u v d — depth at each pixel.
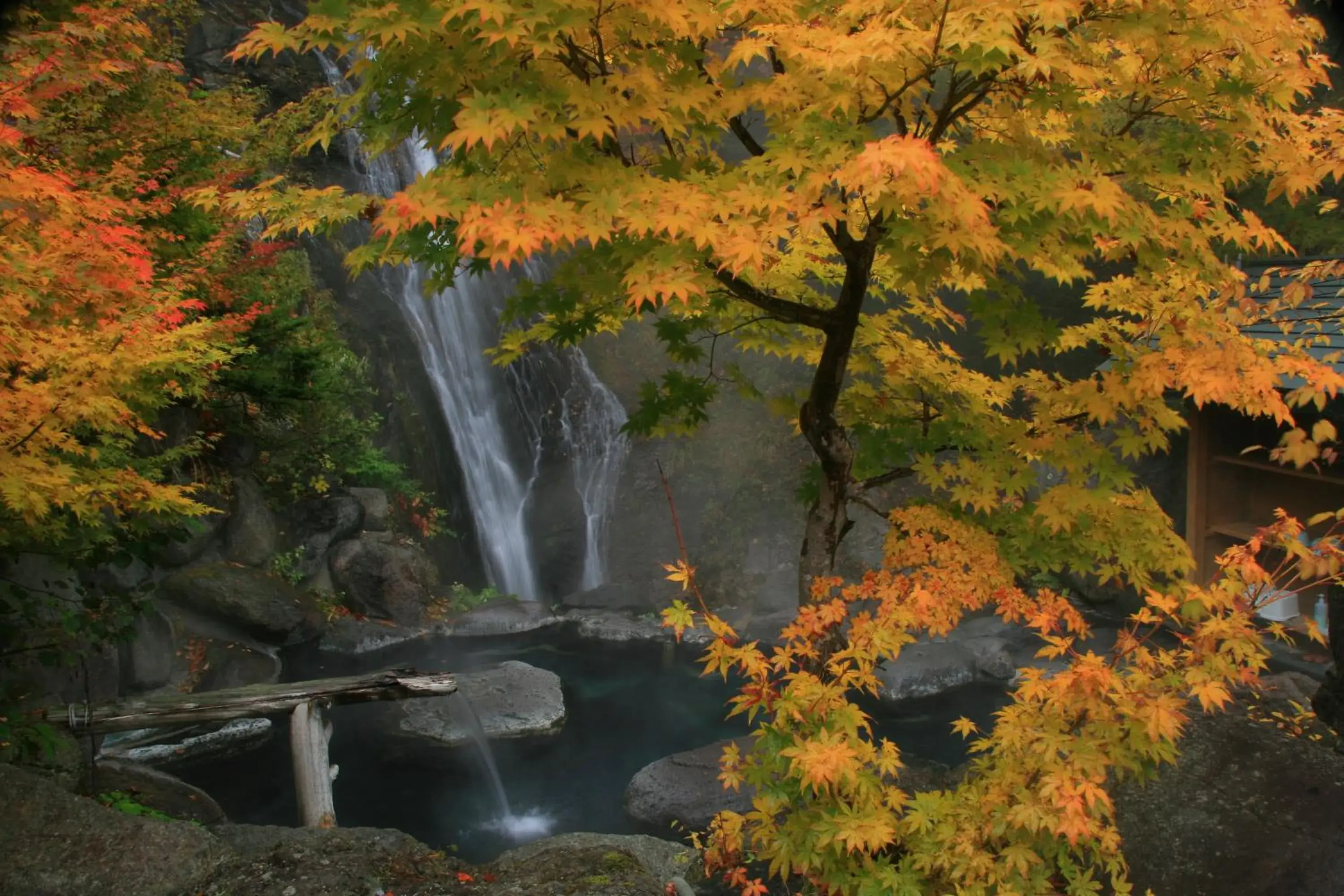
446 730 10.51
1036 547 5.65
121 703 6.98
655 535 15.52
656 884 5.43
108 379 5.32
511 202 3.95
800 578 5.96
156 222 9.36
